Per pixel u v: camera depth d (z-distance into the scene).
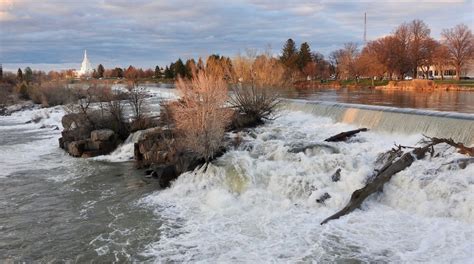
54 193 22.16
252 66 35.88
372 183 17.42
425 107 39.50
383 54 102.69
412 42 102.75
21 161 30.19
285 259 13.88
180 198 20.27
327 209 17.47
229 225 16.77
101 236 16.45
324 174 19.50
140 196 21.06
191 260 14.23
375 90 81.56
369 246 14.23
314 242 14.80
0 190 22.83
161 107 38.69
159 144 26.78
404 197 16.83
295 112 38.66
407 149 21.30
